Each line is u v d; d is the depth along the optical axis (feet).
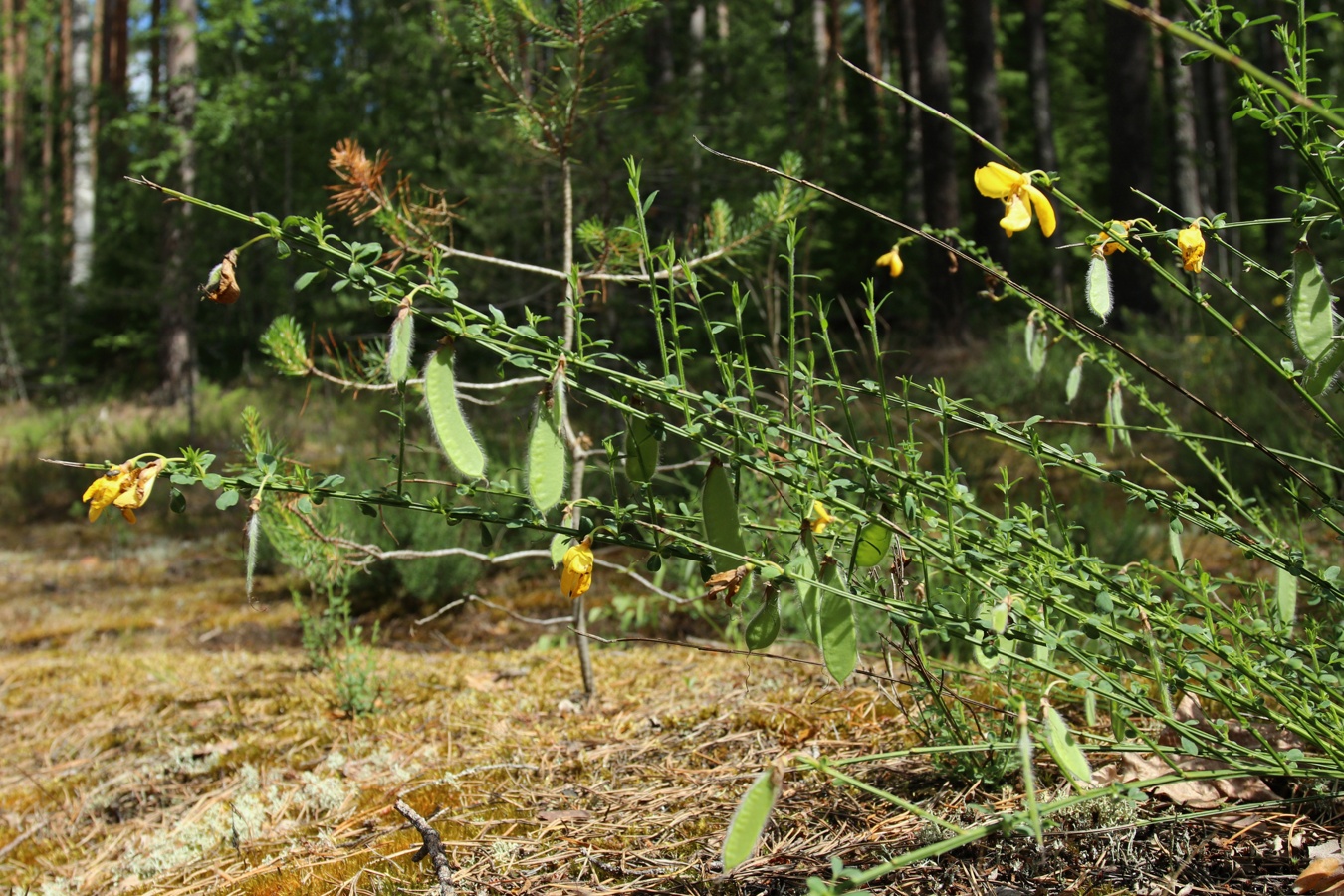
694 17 42.88
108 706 11.50
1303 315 4.61
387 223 8.56
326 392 36.01
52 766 9.81
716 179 21.94
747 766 7.46
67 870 7.41
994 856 5.56
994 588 5.37
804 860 5.74
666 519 5.71
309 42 44.78
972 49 39.34
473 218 23.66
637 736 8.50
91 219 59.21
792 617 10.94
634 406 5.09
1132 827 5.10
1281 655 5.16
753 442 5.11
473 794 7.48
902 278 44.47
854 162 26.37
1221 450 16.49
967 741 6.35
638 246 8.51
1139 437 19.98
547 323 20.31
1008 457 19.19
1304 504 5.46
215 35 41.01
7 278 55.88
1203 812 5.02
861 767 7.04
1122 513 15.46
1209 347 22.38
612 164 19.35
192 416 36.11
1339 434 4.79
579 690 10.28
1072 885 5.23
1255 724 6.44
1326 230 4.58
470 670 11.76
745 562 4.73
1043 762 6.51
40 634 16.43
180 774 9.18
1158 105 58.85
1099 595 4.84
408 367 4.33
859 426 14.57
